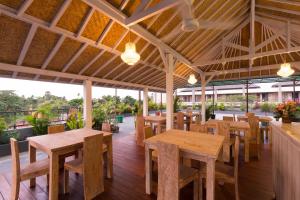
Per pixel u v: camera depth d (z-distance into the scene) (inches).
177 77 327.9
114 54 180.9
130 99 606.5
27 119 201.2
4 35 115.0
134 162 144.3
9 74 150.7
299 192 57.8
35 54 140.5
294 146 62.3
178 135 108.4
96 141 95.8
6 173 122.5
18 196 86.4
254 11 176.4
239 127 152.1
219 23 118.4
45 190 100.4
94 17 127.6
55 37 131.6
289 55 238.2
